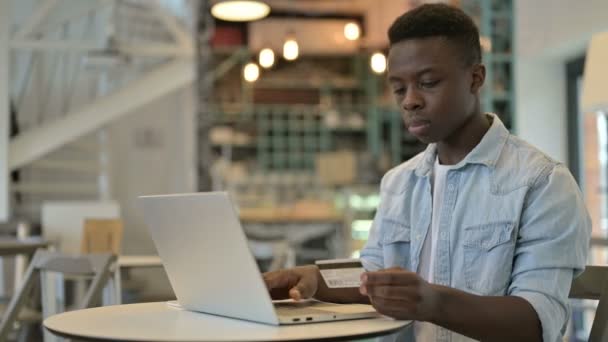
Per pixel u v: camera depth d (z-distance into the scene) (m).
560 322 1.51
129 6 9.44
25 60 9.91
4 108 8.34
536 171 1.62
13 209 8.71
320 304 1.66
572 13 5.73
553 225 1.56
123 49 8.88
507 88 6.82
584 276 1.78
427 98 1.56
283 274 1.69
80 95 10.20
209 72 9.78
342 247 8.43
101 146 9.68
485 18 6.88
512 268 1.62
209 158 9.28
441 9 1.57
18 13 9.93
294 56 7.05
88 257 2.28
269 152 10.78
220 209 1.38
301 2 10.67
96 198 10.14
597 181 6.07
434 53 1.54
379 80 10.81
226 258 1.43
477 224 1.66
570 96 6.52
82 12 8.94
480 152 1.68
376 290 1.36
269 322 1.40
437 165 1.79
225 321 1.47
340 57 10.90
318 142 10.89
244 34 10.48
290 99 10.72
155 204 1.59
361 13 10.91
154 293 5.68
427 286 1.37
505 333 1.43
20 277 4.66
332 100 10.86
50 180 10.14
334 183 10.30
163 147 10.80
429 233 1.78
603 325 1.62
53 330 1.39
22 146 8.62
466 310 1.39
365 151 10.90
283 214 8.62
